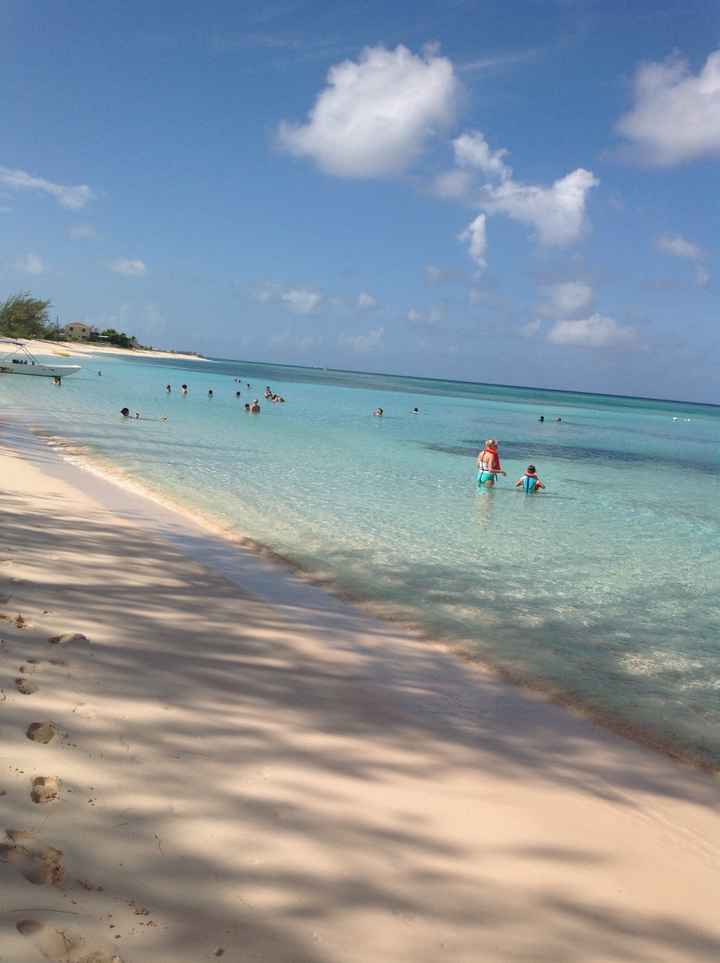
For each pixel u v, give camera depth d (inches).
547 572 419.2
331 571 371.6
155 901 104.7
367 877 122.0
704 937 122.3
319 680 217.9
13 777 128.7
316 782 152.6
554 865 137.3
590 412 3885.3
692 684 260.4
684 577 432.5
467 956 107.0
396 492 689.0
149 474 643.5
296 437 1166.3
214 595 293.9
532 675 254.1
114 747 148.9
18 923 93.4
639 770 189.5
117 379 2536.9
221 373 4842.5
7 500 418.0
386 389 4682.6
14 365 1947.6
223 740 163.6
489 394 5979.3
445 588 362.0
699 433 2556.6
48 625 218.8
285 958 98.7
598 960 112.0
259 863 119.5
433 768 171.2
